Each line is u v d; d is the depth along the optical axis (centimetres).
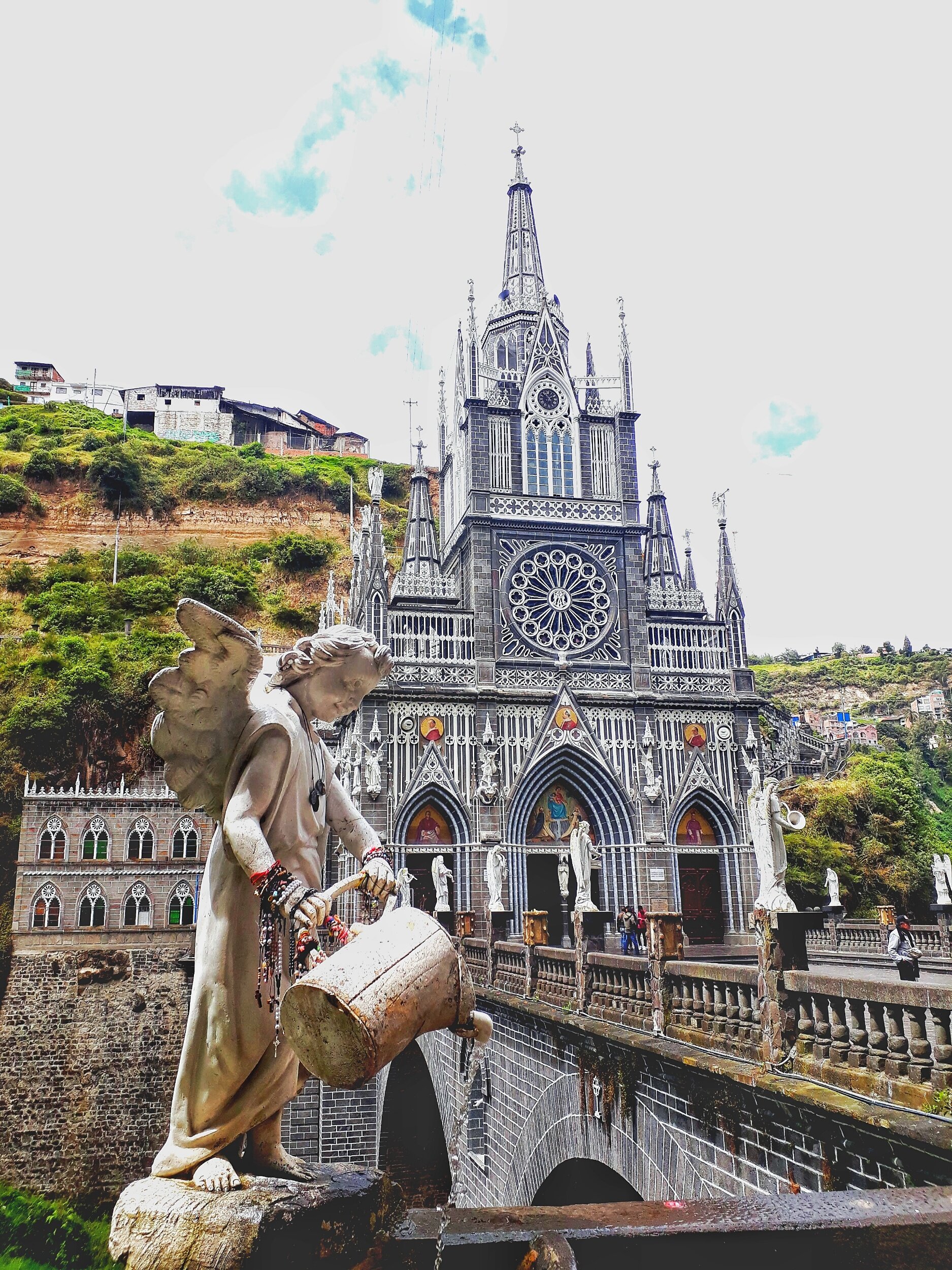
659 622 5509
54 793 5628
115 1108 5106
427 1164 3900
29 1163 4788
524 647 5244
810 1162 923
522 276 6706
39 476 10381
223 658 405
